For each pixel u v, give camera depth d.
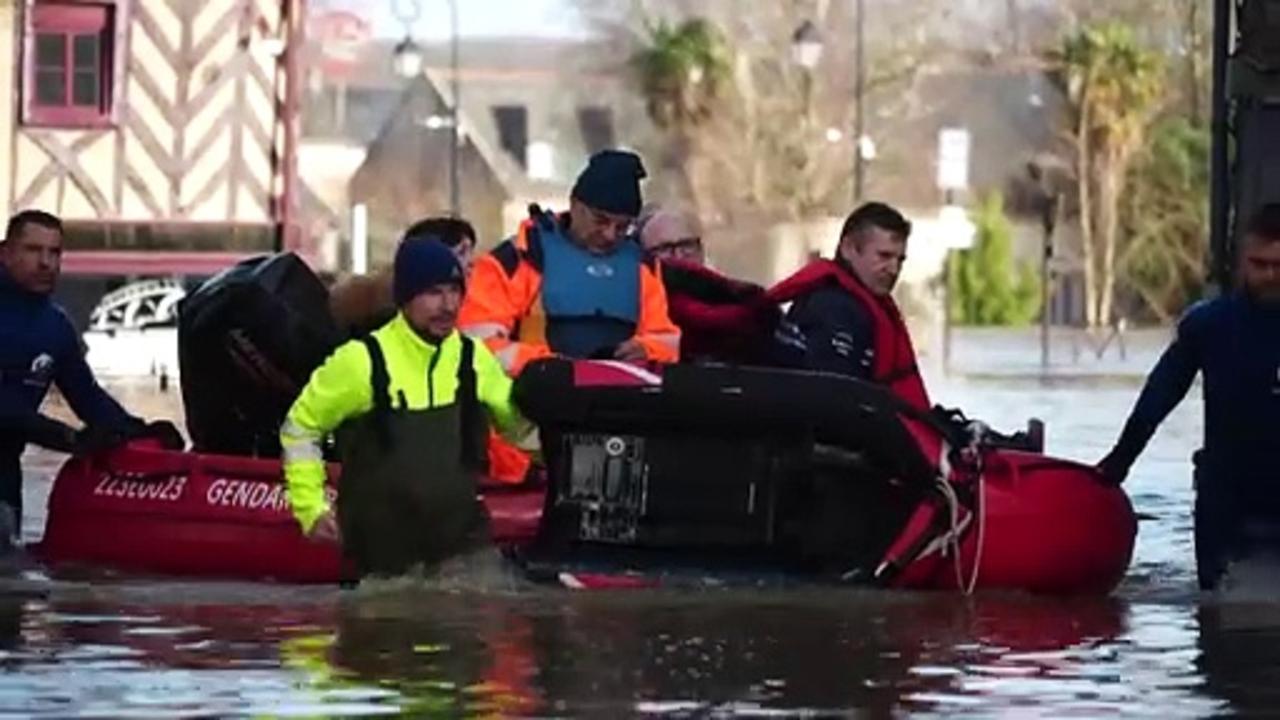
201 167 53.72
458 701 11.92
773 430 15.83
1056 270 100.62
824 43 88.31
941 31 99.88
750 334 17.30
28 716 11.58
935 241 73.56
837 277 16.56
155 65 53.53
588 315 16.67
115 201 53.50
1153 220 99.12
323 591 15.86
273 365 17.42
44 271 17.91
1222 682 12.72
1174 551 20.41
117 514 17.31
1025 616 15.17
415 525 15.18
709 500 15.97
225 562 16.95
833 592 15.80
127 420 18.08
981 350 78.62
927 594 15.95
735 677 12.68
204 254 53.78
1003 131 100.62
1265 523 16.44
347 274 18.25
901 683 12.58
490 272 16.62
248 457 17.81
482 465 15.39
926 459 15.88
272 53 53.78
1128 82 98.75
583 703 11.88
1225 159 23.08
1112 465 16.62
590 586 15.62
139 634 14.14
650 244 18.30
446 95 102.94
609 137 101.94
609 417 15.71
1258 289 16.17
